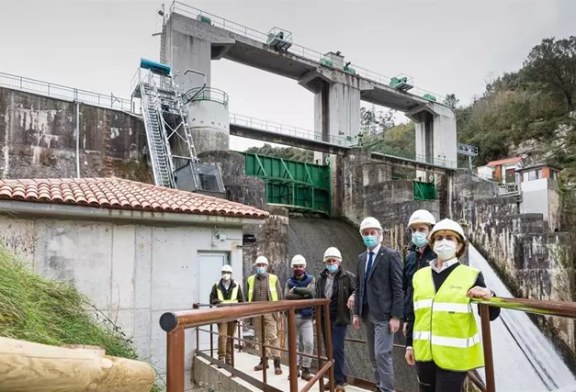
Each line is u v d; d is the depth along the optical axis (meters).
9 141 19.48
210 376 8.88
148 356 9.99
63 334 5.57
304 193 32.78
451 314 3.20
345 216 34.00
